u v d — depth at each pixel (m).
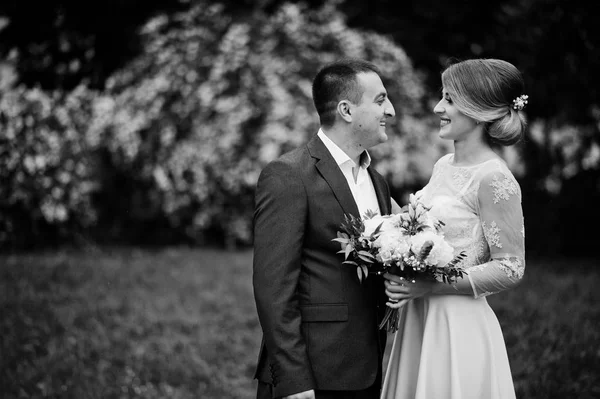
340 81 2.78
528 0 8.14
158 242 9.65
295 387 2.51
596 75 8.15
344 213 2.72
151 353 5.02
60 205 8.74
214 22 9.27
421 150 9.30
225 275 7.18
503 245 2.72
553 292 6.10
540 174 9.02
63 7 9.45
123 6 9.52
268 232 2.66
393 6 9.61
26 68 9.82
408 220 2.65
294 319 2.59
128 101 9.11
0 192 8.55
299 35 8.95
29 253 8.48
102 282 6.77
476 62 2.87
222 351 5.11
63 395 4.23
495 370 2.78
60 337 5.18
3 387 4.29
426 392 2.77
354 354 2.69
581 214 8.83
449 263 2.64
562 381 4.11
